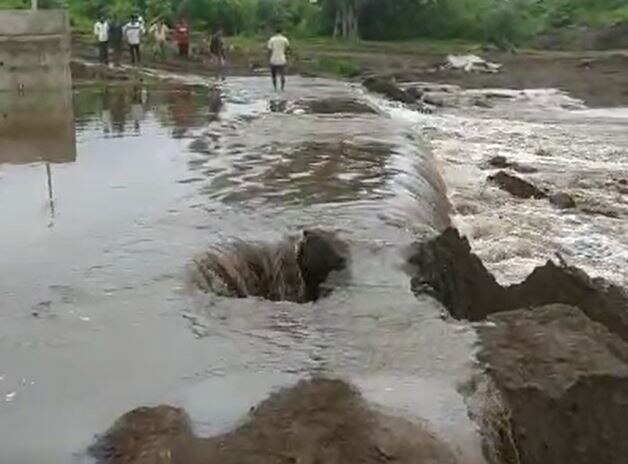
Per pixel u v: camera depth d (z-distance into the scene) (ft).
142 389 20.33
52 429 18.76
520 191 56.39
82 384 20.71
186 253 30.35
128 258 29.96
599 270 42.50
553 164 69.41
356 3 191.11
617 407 19.79
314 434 17.80
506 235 46.80
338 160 48.93
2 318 24.68
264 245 31.76
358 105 81.20
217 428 18.44
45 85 80.64
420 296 26.13
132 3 164.66
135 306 25.46
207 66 124.57
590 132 91.15
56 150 52.37
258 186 41.45
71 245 31.63
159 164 47.29
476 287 29.73
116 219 35.32
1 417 19.26
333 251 30.17
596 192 59.06
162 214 36.01
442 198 49.57
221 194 39.70
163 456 17.26
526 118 102.99
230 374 20.92
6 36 78.38
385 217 34.99
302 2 202.49
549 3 221.05
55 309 25.34
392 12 195.31
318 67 138.92
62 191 40.81
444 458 17.52
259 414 18.63
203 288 27.84
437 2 197.88
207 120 66.64
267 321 24.23
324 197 38.99
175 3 177.99
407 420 18.42
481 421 18.71
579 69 150.71
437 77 142.31
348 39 190.49
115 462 17.35
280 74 94.07
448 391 19.75
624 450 19.65
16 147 53.62
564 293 28.50
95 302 25.86
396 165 47.75
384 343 22.49
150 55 124.26
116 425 18.48
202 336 23.26
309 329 23.59
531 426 19.39
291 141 55.77
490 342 22.29
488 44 192.13
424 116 99.45
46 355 22.29
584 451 19.54
